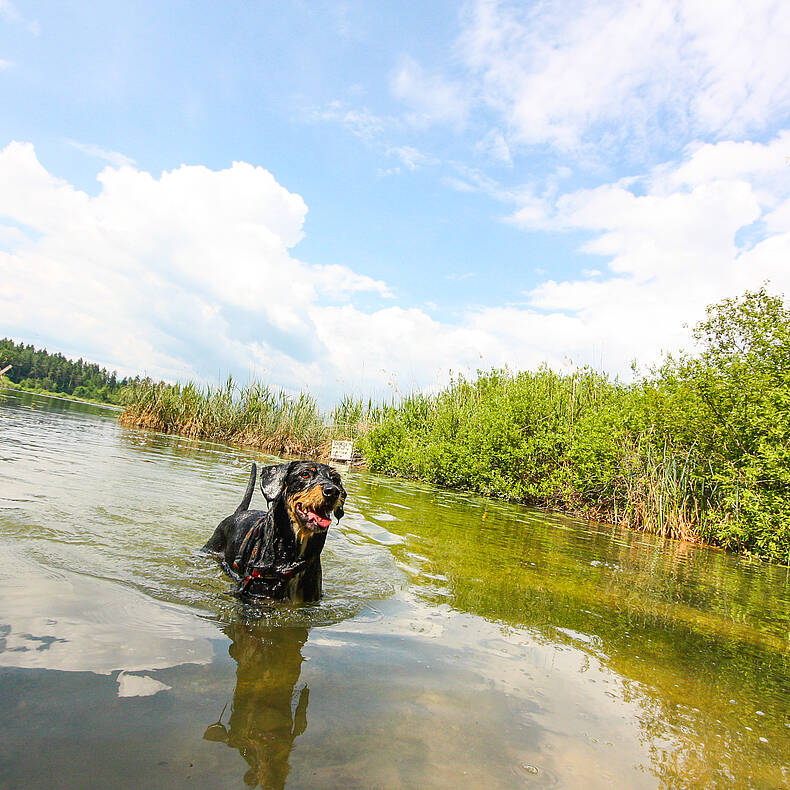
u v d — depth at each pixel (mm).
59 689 1851
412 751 1798
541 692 2441
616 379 13805
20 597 2627
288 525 3471
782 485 9320
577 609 4000
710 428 10562
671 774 1914
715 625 4184
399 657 2635
